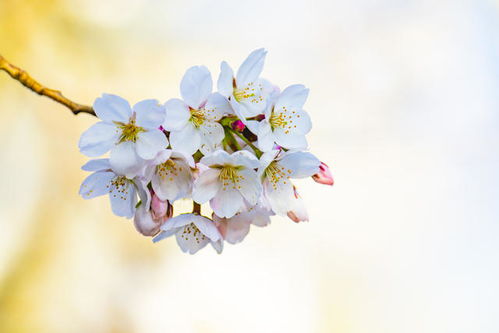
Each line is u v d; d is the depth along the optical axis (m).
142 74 1.14
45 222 1.09
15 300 1.05
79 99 1.10
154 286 1.16
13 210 1.06
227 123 0.65
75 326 1.08
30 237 1.08
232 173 0.64
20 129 1.07
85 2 1.07
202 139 0.64
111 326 1.11
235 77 0.66
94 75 1.10
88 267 1.12
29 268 1.07
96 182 0.65
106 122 0.64
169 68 1.16
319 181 0.66
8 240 1.06
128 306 1.13
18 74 0.64
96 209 1.14
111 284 1.13
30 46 1.05
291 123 0.65
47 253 1.09
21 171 1.07
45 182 1.09
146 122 0.63
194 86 0.64
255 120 0.65
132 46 1.13
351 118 1.25
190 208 0.73
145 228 0.64
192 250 0.67
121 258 1.15
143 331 1.13
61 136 1.09
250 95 0.65
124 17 1.11
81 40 1.08
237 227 0.66
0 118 1.05
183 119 0.64
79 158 1.11
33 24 1.05
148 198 0.64
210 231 0.65
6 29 1.03
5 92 1.05
